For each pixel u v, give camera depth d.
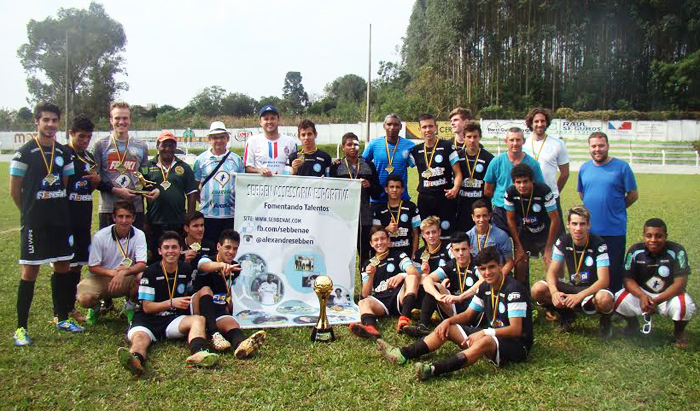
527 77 49.00
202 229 5.48
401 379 4.11
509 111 46.06
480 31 49.38
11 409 3.65
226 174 6.29
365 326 5.04
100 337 4.97
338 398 3.79
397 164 6.88
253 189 5.84
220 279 5.52
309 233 5.90
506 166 6.12
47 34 56.06
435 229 5.74
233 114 74.25
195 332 4.54
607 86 50.38
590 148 5.76
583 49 49.91
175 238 4.84
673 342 4.90
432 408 3.66
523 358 4.41
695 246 8.95
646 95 49.66
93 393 3.88
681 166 28.33
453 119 7.32
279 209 5.86
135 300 5.22
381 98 54.25
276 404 3.70
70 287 5.21
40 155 4.89
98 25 56.94
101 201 6.01
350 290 5.95
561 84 51.03
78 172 5.46
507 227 6.13
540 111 6.46
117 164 5.91
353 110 55.12
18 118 57.12
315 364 4.38
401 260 5.88
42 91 58.38
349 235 5.97
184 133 42.31
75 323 5.23
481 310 4.79
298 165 6.35
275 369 4.26
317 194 5.91
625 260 5.18
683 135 40.88
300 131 6.39
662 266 4.91
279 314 5.63
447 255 5.70
